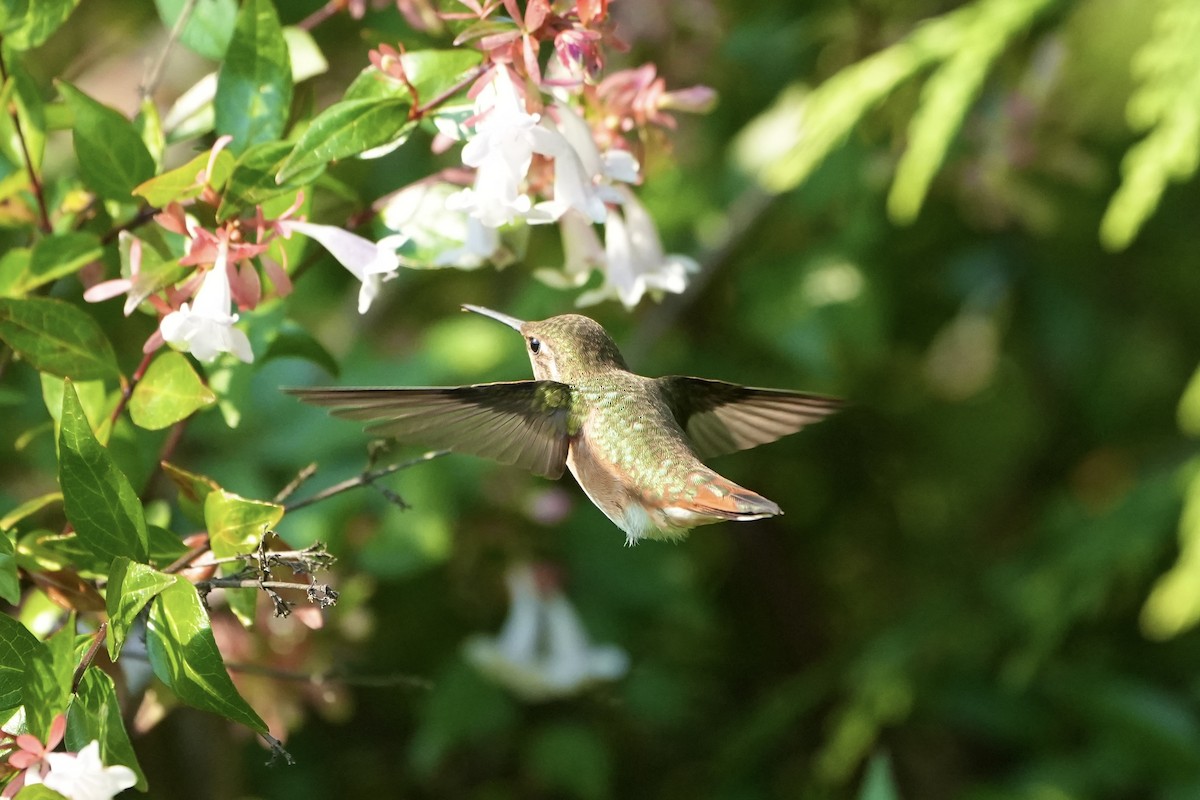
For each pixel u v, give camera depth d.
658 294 6.20
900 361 12.24
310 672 7.70
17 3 5.27
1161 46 8.52
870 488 12.45
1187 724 9.93
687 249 10.39
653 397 6.34
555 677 9.34
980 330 12.30
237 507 4.61
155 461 6.93
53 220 5.80
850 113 8.96
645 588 10.02
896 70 8.95
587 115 5.77
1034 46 10.51
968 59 8.89
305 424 8.74
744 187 10.40
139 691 6.18
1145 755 9.98
